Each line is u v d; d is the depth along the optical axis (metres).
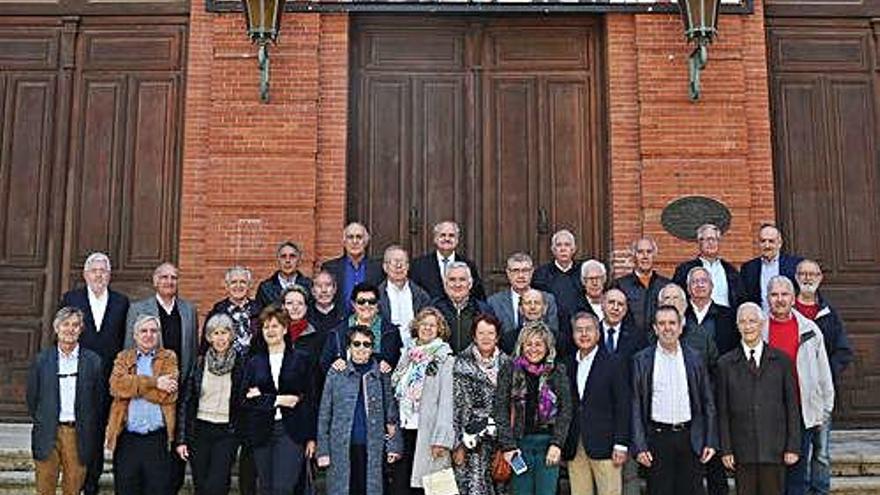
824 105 10.15
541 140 9.99
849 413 9.66
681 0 9.32
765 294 7.46
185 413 6.44
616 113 9.72
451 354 6.37
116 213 9.85
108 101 10.05
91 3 10.15
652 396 6.39
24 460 7.90
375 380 6.29
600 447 6.28
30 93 10.07
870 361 9.75
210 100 9.70
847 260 9.90
